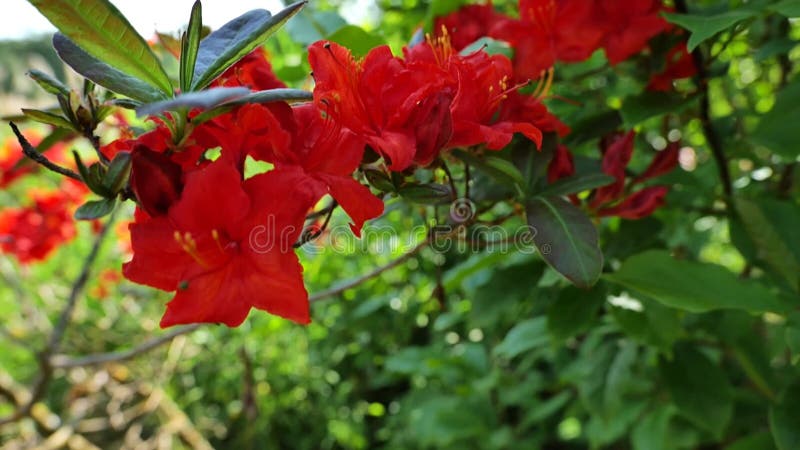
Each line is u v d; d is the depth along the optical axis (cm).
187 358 101
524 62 43
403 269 87
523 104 37
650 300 47
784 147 46
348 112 31
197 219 29
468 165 36
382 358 92
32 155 29
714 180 58
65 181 82
